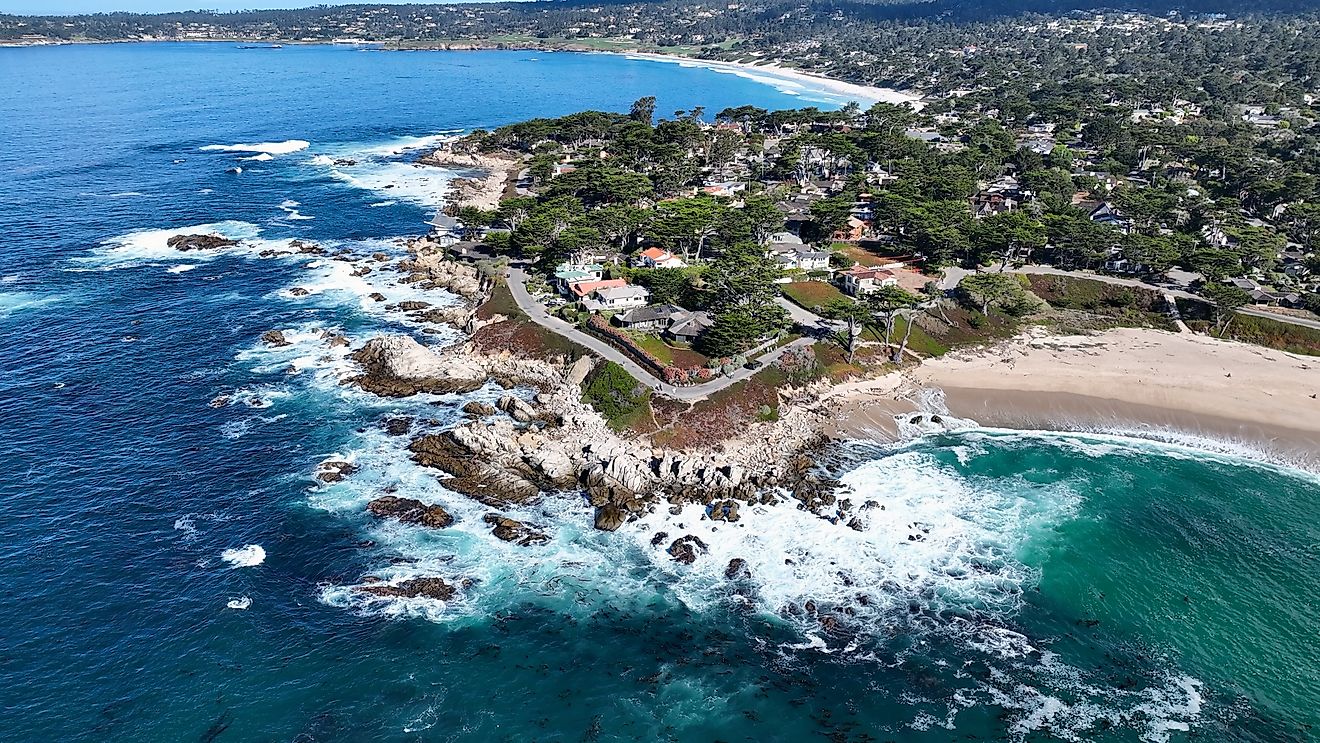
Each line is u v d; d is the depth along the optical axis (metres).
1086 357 135.62
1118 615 83.06
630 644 78.12
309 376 125.00
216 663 73.69
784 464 106.06
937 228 170.38
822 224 181.25
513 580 85.12
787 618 81.56
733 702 72.38
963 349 137.62
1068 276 163.25
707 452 107.50
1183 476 105.88
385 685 72.62
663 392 115.62
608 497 97.06
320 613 80.00
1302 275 164.12
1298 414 118.94
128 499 94.75
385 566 86.19
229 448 105.50
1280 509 99.56
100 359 128.00
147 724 67.44
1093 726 70.75
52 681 70.62
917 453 110.19
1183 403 122.25
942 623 81.50
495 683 73.44
